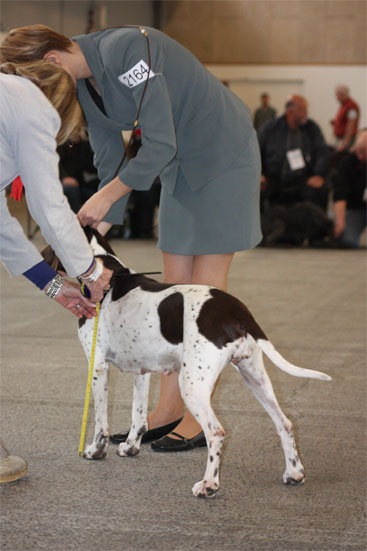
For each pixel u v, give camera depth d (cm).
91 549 205
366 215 992
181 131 282
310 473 266
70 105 226
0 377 387
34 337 483
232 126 288
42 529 218
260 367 252
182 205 296
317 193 1020
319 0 1595
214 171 287
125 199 308
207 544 210
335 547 209
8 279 714
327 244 1010
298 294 648
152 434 305
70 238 232
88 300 254
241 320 243
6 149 213
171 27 1677
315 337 492
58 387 371
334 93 1616
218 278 301
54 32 254
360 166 977
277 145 1011
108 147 307
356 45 1595
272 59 1642
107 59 260
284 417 254
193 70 276
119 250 913
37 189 219
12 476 254
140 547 207
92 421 321
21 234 243
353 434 309
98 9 1477
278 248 996
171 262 308
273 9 1625
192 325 244
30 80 218
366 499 243
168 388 308
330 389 375
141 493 247
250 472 267
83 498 242
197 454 290
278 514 231
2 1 1199
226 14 1639
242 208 295
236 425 318
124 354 267
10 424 315
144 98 260
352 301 620
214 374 240
